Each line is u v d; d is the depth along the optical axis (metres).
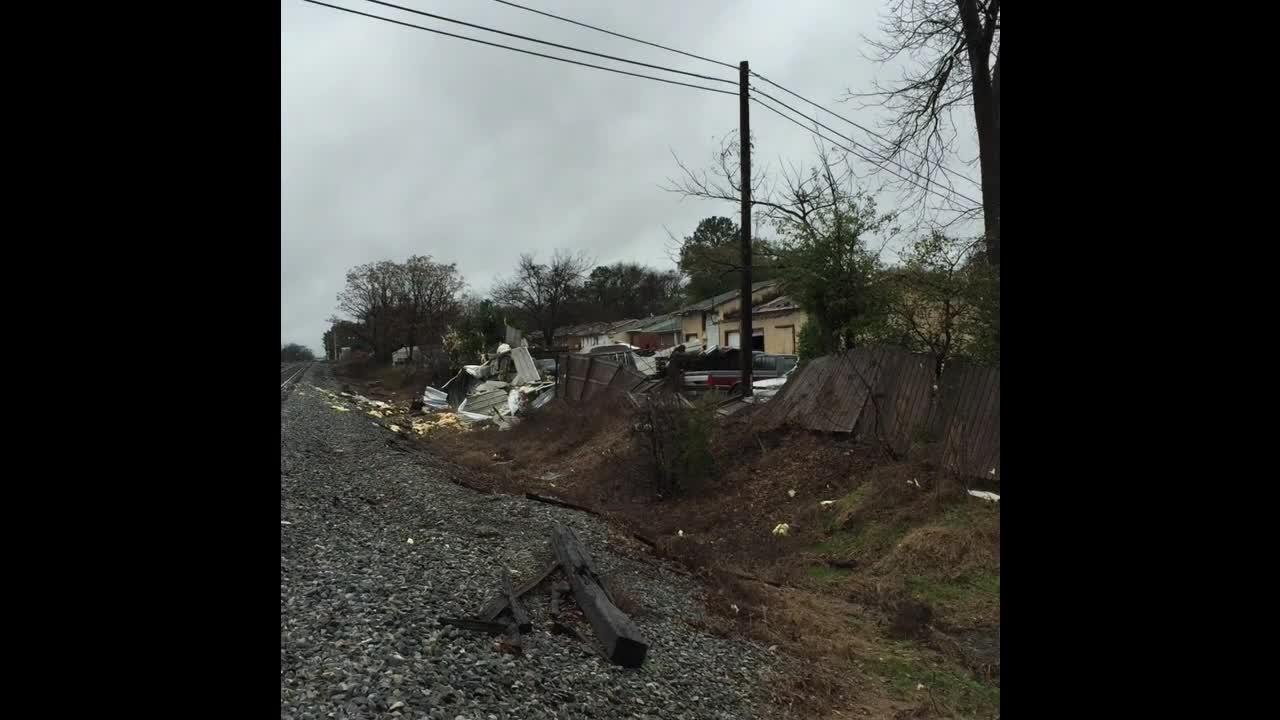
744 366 16.03
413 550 7.34
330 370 69.81
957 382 10.62
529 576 7.14
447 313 58.25
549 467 17.03
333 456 14.02
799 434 12.95
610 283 78.00
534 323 60.69
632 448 14.04
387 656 4.50
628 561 8.60
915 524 9.24
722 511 11.75
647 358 29.28
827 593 8.52
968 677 6.25
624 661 5.47
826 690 5.89
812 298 15.20
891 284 12.92
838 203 14.84
